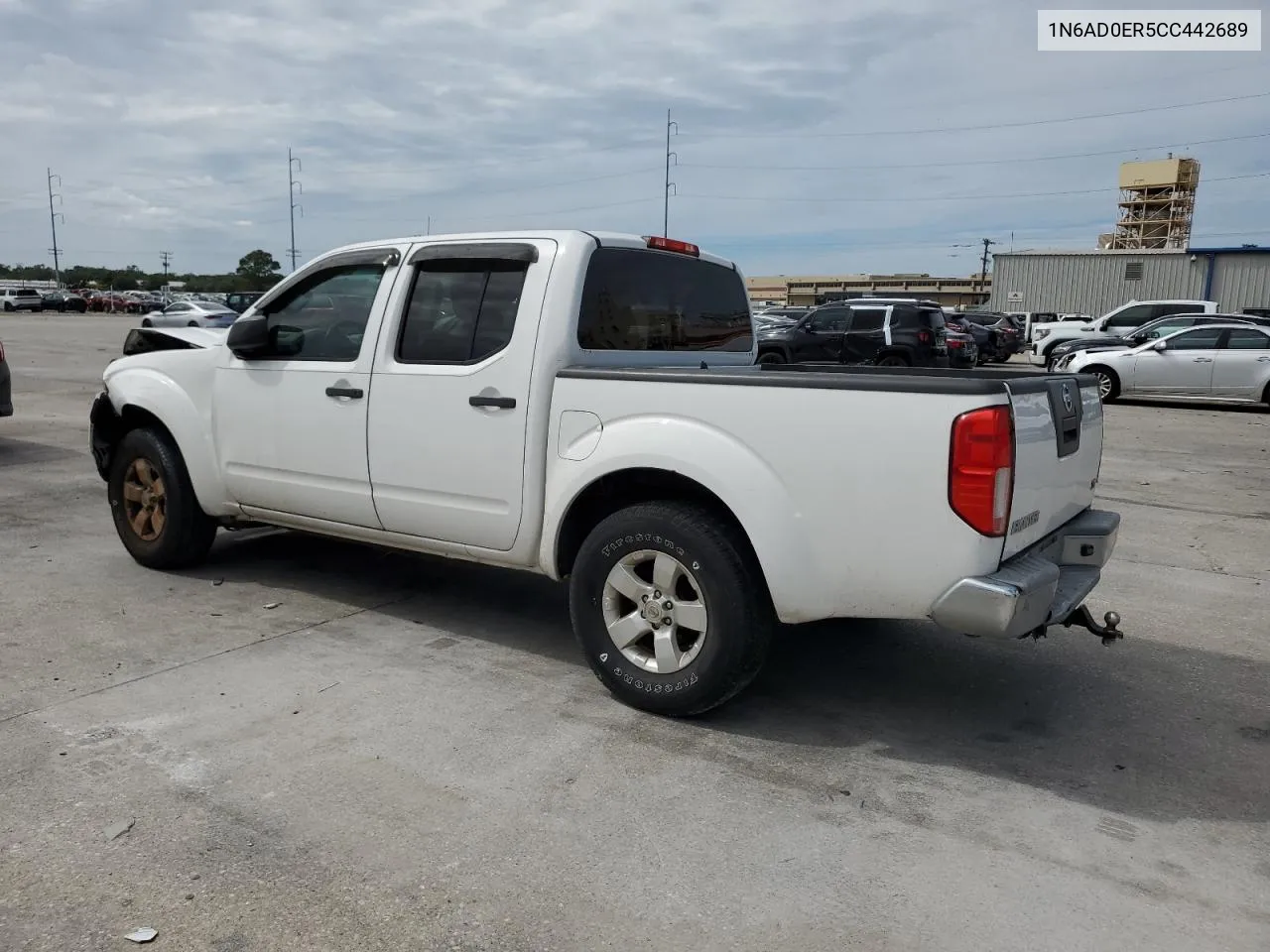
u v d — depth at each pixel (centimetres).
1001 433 328
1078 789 346
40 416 1289
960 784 347
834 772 355
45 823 306
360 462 470
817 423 350
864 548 346
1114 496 904
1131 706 421
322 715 390
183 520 561
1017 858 300
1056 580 353
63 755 351
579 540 429
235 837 301
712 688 378
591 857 295
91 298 6994
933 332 1817
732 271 535
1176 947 259
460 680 430
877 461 341
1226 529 769
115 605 521
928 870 293
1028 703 422
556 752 364
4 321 4719
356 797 326
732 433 366
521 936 259
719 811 324
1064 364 1872
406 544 474
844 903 275
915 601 342
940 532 334
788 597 358
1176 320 2092
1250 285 4069
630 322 451
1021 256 4494
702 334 505
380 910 268
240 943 253
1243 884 289
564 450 407
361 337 472
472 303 437
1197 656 482
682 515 379
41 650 454
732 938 259
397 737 372
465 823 312
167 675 426
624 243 446
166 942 253
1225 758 372
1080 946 259
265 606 526
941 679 448
